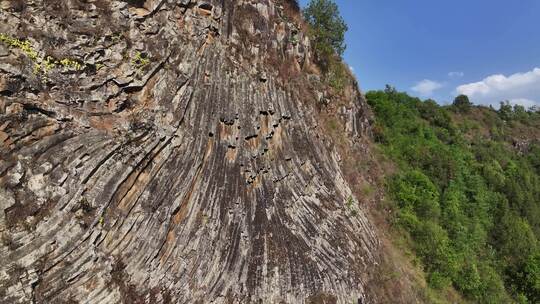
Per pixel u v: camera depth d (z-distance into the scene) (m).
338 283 17.94
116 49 12.73
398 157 35.19
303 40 24.55
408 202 29.89
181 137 13.95
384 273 21.64
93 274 10.53
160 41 14.05
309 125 21.45
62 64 11.36
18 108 10.17
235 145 16.16
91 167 11.05
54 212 10.10
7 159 9.73
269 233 16.45
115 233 11.42
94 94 11.93
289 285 16.06
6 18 10.50
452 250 28.44
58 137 10.76
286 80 20.66
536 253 33.50
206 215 14.48
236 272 14.77
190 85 14.75
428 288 24.66
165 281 12.51
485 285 27.98
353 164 27.20
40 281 9.58
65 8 11.88
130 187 12.11
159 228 12.57
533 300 30.86
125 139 12.12
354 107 30.77
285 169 18.48
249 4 19.36
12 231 9.36
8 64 10.09
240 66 17.41
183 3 15.39
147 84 13.40
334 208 20.81
